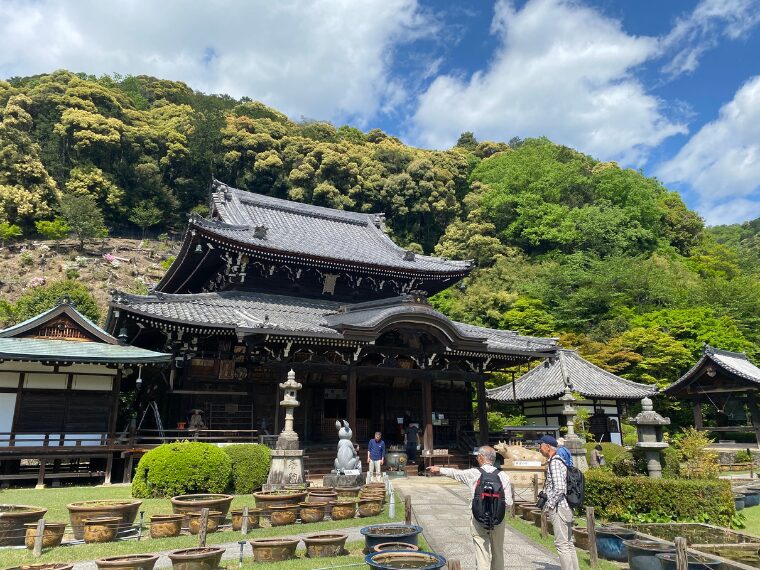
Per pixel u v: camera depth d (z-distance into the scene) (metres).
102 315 44.81
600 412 32.97
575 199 72.88
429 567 6.86
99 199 72.94
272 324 21.17
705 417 41.31
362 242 34.91
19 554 10.18
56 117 77.00
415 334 24.34
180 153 79.94
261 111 102.06
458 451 27.48
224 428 22.97
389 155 84.06
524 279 57.19
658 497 12.80
